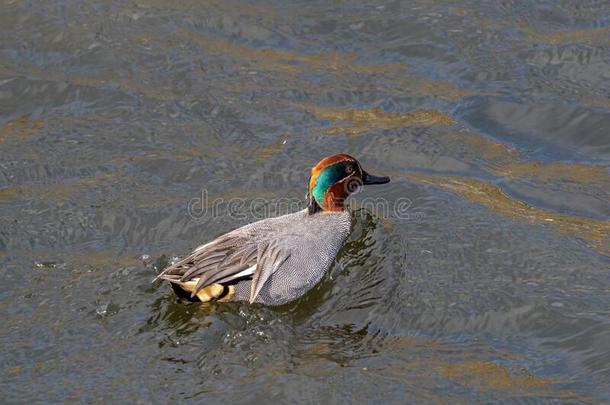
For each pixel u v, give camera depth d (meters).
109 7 18.61
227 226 13.43
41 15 18.20
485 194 14.54
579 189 14.70
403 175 14.98
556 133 15.92
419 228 13.74
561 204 14.34
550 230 13.68
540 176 14.97
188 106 16.20
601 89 16.80
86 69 16.98
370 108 16.41
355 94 16.73
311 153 15.24
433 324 11.69
